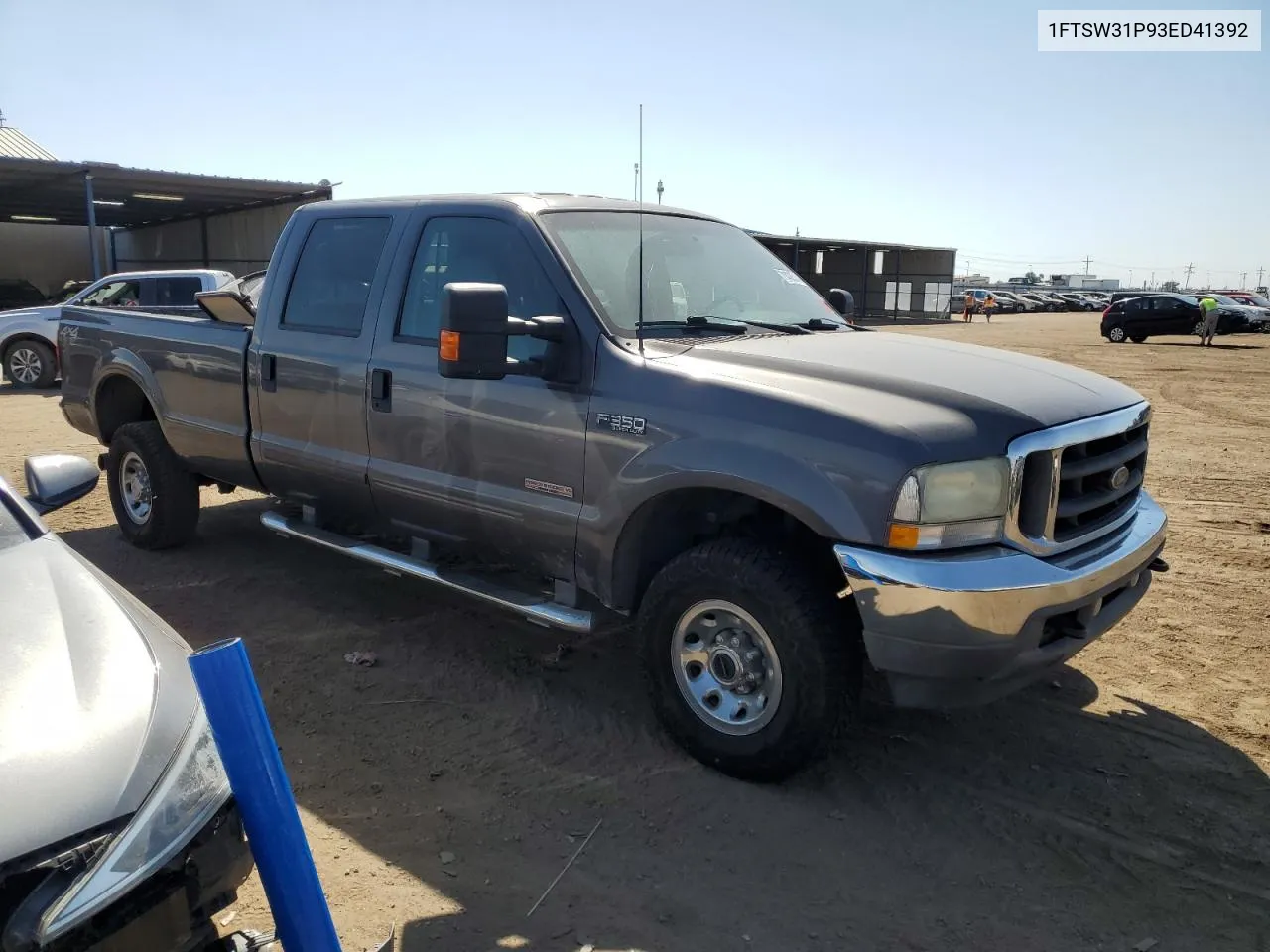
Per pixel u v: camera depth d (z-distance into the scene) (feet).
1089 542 11.63
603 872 10.30
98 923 6.06
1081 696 14.53
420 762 12.48
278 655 15.62
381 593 18.47
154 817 6.48
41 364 49.98
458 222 14.48
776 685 11.35
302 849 7.09
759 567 11.23
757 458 11.01
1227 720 13.82
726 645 11.83
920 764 12.54
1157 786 12.09
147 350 19.62
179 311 23.44
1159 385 57.31
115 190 88.94
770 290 15.80
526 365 12.91
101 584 8.70
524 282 13.50
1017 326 148.05
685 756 12.61
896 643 10.42
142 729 6.91
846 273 174.09
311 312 16.44
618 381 12.30
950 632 10.25
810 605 11.01
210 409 18.29
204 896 6.68
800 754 11.35
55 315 50.16
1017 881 10.27
